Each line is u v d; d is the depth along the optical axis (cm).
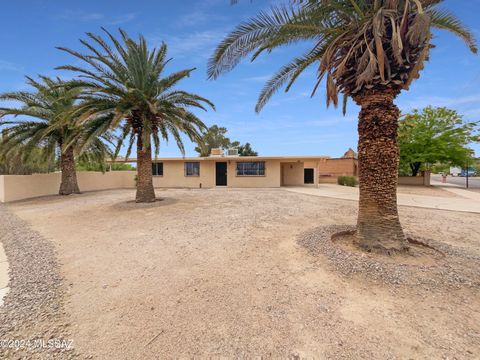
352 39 437
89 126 950
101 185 1983
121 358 200
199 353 204
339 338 218
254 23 468
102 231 609
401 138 1933
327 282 324
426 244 462
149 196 1065
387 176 434
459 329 226
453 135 1788
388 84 418
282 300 283
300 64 561
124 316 257
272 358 198
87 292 308
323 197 1232
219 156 1936
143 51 1004
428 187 1900
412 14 394
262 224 649
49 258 429
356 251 436
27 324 245
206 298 290
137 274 360
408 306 265
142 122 977
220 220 702
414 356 196
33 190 1416
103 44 901
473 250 439
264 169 1911
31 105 1228
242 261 402
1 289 318
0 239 576
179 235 561
